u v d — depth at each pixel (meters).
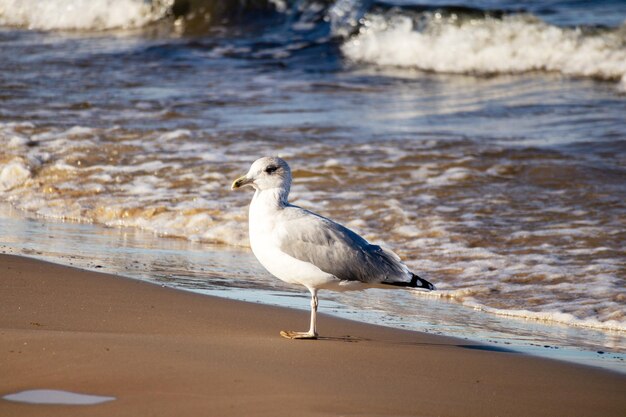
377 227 12.62
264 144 16.53
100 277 9.57
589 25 24.55
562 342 8.55
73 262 10.61
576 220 12.70
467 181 14.49
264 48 26.58
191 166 15.38
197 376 6.23
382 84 22.61
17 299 8.39
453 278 10.80
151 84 21.78
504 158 15.54
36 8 30.81
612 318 9.41
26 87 21.05
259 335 7.82
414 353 7.57
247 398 5.84
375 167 15.17
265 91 21.36
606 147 16.02
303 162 15.45
